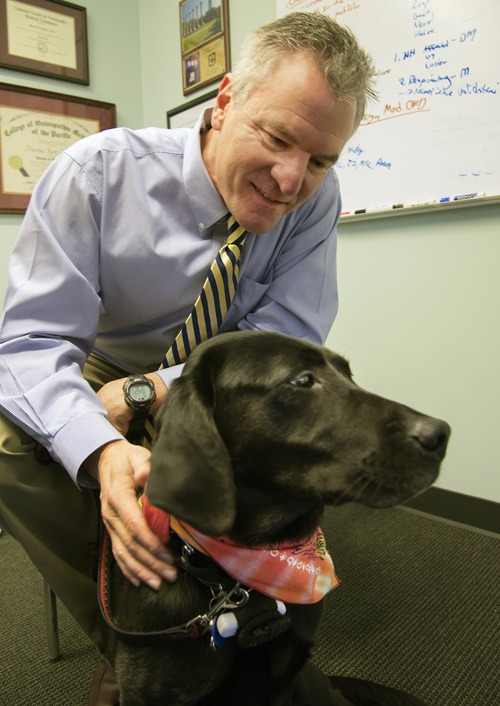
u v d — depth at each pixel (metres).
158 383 1.18
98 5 2.95
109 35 3.02
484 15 1.82
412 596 1.63
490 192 1.89
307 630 0.94
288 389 0.83
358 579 1.72
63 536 1.20
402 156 2.09
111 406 1.14
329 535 2.02
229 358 0.85
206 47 2.73
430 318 2.12
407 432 0.78
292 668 0.93
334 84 0.99
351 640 1.44
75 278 1.14
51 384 1.03
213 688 0.86
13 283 1.15
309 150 1.05
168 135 1.29
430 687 1.28
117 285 1.27
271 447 0.83
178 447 0.76
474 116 1.89
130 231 1.21
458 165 1.95
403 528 2.07
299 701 1.06
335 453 0.81
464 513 2.09
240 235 1.24
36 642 1.51
